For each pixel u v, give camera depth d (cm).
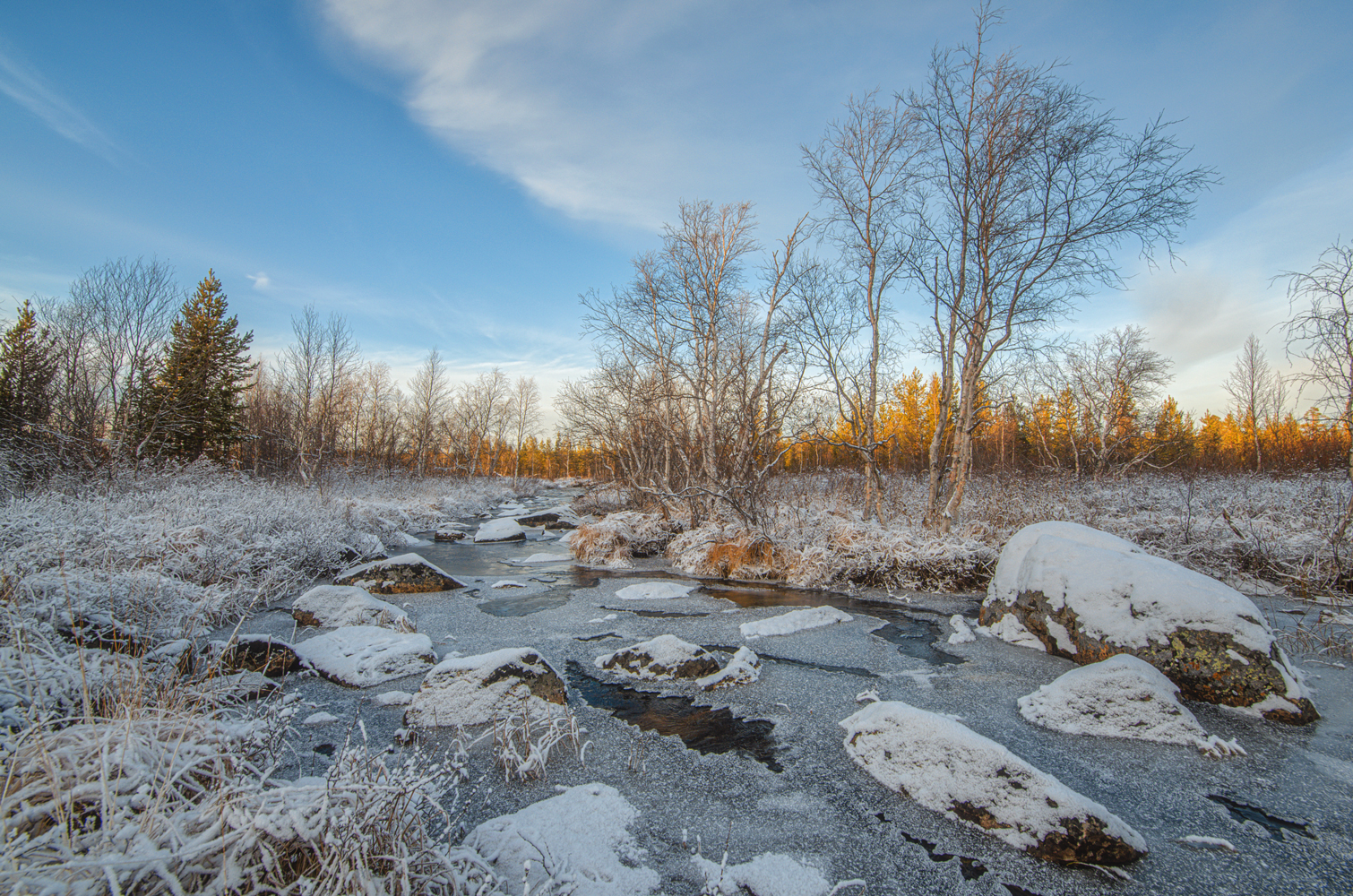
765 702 502
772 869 283
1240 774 382
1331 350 1005
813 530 1195
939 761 349
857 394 1478
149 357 1733
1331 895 271
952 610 857
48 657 337
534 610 828
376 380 4188
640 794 353
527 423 5206
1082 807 298
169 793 211
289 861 198
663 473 1614
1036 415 2153
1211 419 4166
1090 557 640
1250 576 934
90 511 862
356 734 422
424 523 1827
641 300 1616
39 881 154
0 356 1470
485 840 294
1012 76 1146
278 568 858
